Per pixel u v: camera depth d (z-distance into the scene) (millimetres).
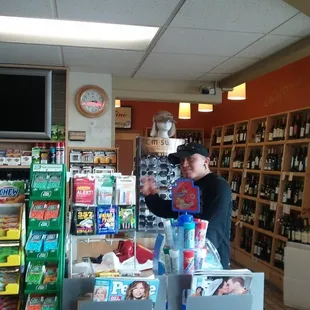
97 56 4074
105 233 1819
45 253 1775
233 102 7562
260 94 6461
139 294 1442
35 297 1761
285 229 5059
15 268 1881
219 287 1459
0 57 4121
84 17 2984
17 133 4297
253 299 1521
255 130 6266
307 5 2445
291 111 4973
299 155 4949
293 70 5418
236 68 4551
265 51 3846
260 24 3082
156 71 4723
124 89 5059
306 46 3404
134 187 1878
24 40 3557
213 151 8031
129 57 4105
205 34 3342
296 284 4160
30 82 4332
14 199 2029
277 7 2734
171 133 4059
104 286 1433
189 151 2293
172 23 3082
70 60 4250
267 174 5793
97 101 4812
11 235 1856
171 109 8891
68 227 2098
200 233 1610
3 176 4500
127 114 8781
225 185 2135
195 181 2303
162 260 1690
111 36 3436
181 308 1508
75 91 4797
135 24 3117
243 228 6340
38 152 4473
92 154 4723
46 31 3330
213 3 2672
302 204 4574
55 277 1784
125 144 8773
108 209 1842
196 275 1446
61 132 4574
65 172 1950
